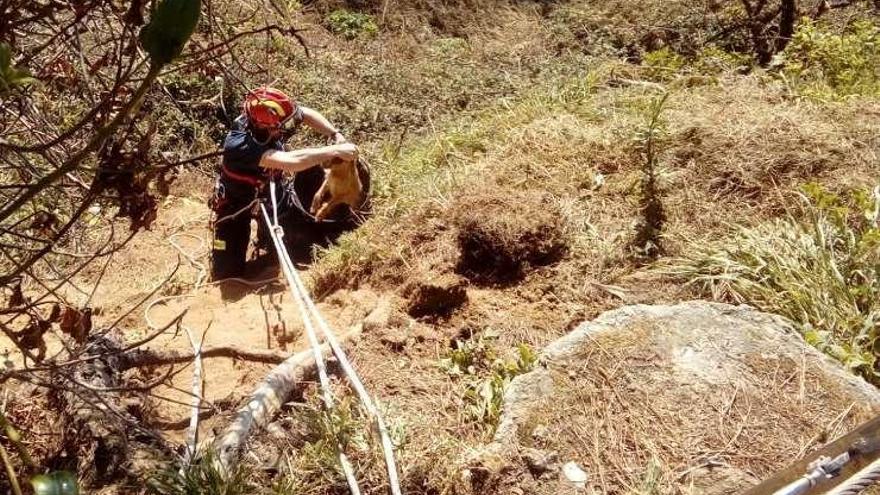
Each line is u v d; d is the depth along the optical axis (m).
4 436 2.72
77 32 2.03
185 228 5.89
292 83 7.88
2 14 1.87
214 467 2.45
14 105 2.51
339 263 4.20
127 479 2.54
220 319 4.10
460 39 10.73
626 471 2.62
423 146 6.09
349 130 7.46
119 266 5.07
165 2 1.18
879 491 2.38
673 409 2.81
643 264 3.83
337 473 2.56
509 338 3.36
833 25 8.23
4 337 3.61
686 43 9.71
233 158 4.79
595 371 2.93
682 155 4.47
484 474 2.59
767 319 3.18
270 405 2.85
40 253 1.76
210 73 2.55
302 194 5.32
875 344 3.23
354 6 11.26
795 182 4.22
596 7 11.23
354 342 3.30
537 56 9.41
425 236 4.03
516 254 3.81
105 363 2.98
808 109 4.80
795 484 1.85
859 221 3.88
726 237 3.89
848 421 2.77
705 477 2.58
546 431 2.72
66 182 2.60
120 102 1.92
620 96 5.31
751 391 2.87
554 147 4.72
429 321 3.52
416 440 2.71
